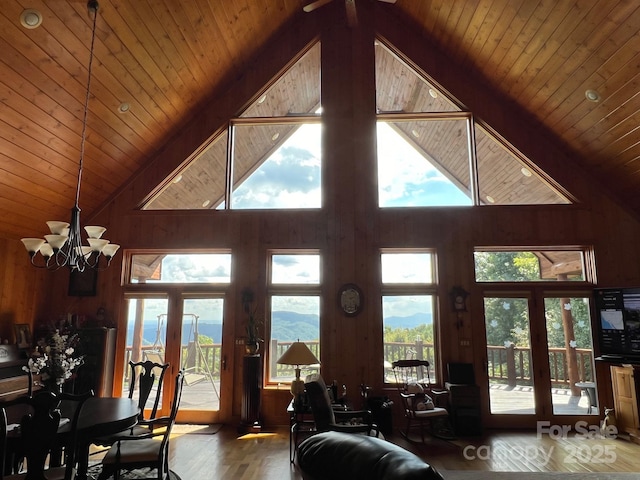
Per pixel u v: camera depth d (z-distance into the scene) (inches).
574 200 230.2
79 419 118.6
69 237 139.2
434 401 213.9
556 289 225.0
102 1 151.3
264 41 245.3
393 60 254.2
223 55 223.6
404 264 233.5
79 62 163.3
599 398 214.5
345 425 143.6
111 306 231.8
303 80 253.6
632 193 222.5
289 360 169.6
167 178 242.4
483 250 232.1
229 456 171.6
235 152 248.8
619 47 167.6
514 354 220.8
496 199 235.1
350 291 225.8
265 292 230.7
